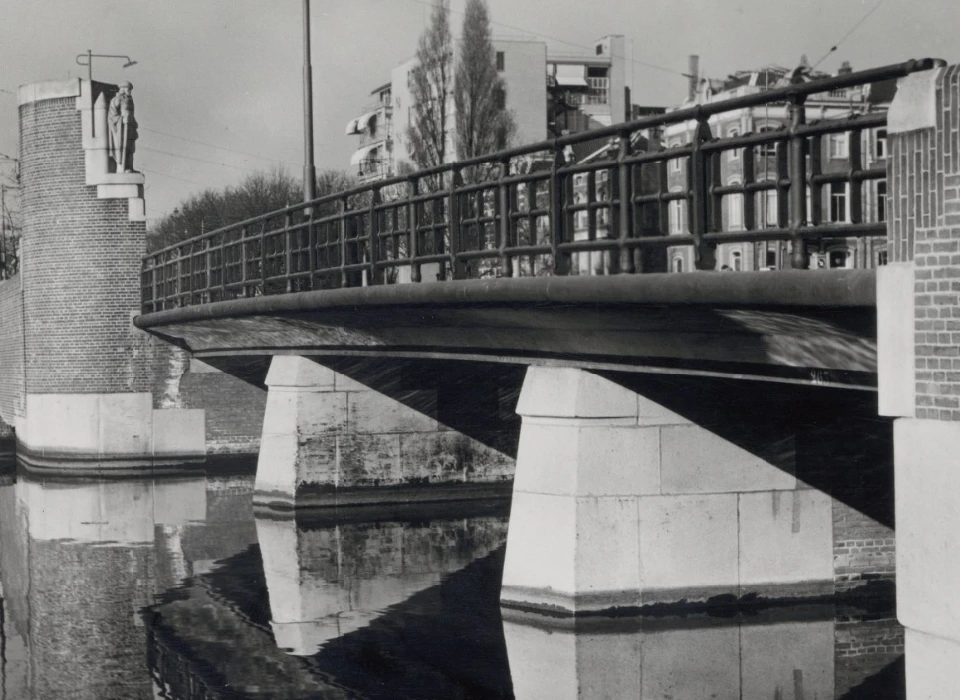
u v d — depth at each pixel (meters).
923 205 8.02
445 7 51.84
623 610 13.55
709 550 13.74
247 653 12.93
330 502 23.58
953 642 7.88
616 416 13.56
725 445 13.80
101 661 12.86
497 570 17.12
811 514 14.02
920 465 8.06
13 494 27.73
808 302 9.02
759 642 12.51
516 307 13.27
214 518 23.03
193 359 34.12
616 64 87.19
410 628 13.70
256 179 70.62
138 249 34.50
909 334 8.12
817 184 8.98
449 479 24.17
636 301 10.97
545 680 11.48
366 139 94.44
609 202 11.52
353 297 17.05
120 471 32.41
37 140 34.81
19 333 37.69
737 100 9.63
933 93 7.92
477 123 51.19
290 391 23.59
